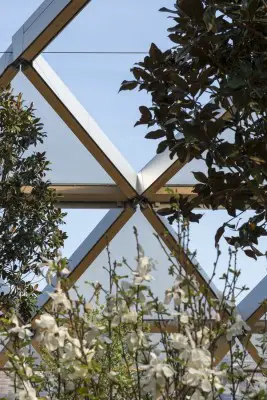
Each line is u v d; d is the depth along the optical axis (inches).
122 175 378.0
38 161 299.4
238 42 147.3
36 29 324.5
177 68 164.1
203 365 82.2
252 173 144.3
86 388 86.1
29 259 290.5
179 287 91.7
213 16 138.0
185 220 104.1
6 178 294.0
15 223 285.7
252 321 425.1
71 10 315.0
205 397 84.0
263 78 137.6
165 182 382.3
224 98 154.1
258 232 161.2
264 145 144.6
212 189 156.6
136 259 91.8
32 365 90.0
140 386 92.2
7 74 342.6
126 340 91.3
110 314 89.4
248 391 92.0
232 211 161.6
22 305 280.5
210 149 144.7
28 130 298.2
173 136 161.6
